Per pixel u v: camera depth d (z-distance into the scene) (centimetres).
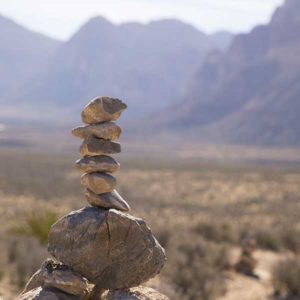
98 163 491
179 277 1442
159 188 6269
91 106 493
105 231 479
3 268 1328
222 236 2388
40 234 1590
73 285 472
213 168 9556
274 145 18650
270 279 1633
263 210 4500
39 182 6050
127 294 483
